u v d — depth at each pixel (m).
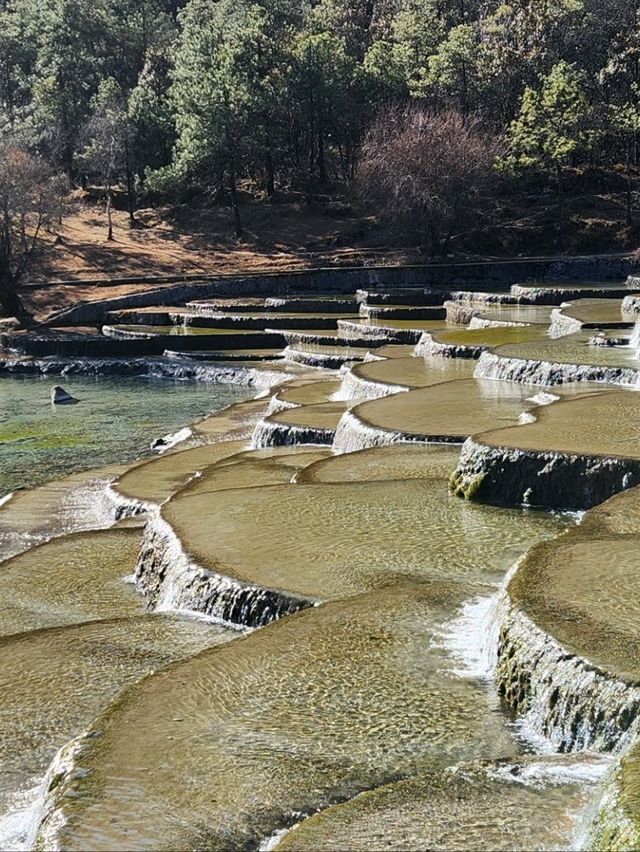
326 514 19.19
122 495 25.12
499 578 15.77
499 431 21.78
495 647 12.61
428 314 60.88
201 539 17.88
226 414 37.31
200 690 12.33
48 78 107.00
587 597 12.80
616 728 10.41
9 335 63.12
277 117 97.12
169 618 15.98
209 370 51.50
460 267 81.38
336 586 15.54
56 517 25.42
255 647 13.45
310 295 76.88
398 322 59.28
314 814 9.35
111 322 68.31
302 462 25.55
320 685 12.34
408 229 91.50
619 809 8.14
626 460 19.02
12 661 14.65
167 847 9.27
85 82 111.75
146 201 105.19
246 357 54.47
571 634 11.66
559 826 8.80
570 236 89.44
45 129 103.25
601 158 100.56
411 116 89.88
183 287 75.06
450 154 84.12
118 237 92.50
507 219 93.94
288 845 8.75
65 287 76.19
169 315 67.06
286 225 96.12
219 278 78.75
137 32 120.62
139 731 11.38
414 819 9.03
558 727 11.03
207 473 24.67
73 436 37.06
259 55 97.25
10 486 29.97
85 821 9.68
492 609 13.50
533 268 81.56
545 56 98.19
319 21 115.56
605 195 95.88
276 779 10.34
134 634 15.38
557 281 79.25
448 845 8.59
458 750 10.88
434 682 12.39
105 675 14.04
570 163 101.00
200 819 9.68
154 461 29.06
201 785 10.25
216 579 16.03
